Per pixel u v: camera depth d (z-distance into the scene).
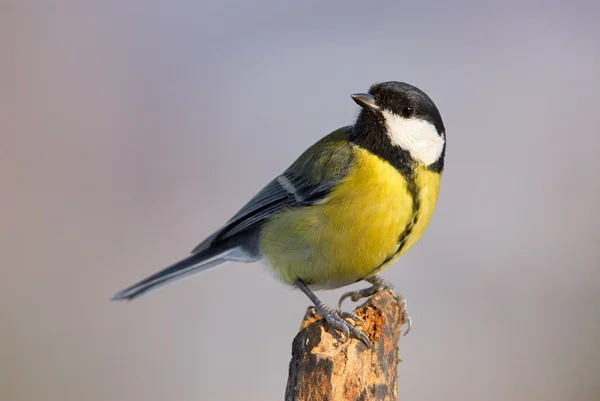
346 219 8.94
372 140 9.09
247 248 10.61
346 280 9.52
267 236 9.88
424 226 9.28
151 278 11.01
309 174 9.40
